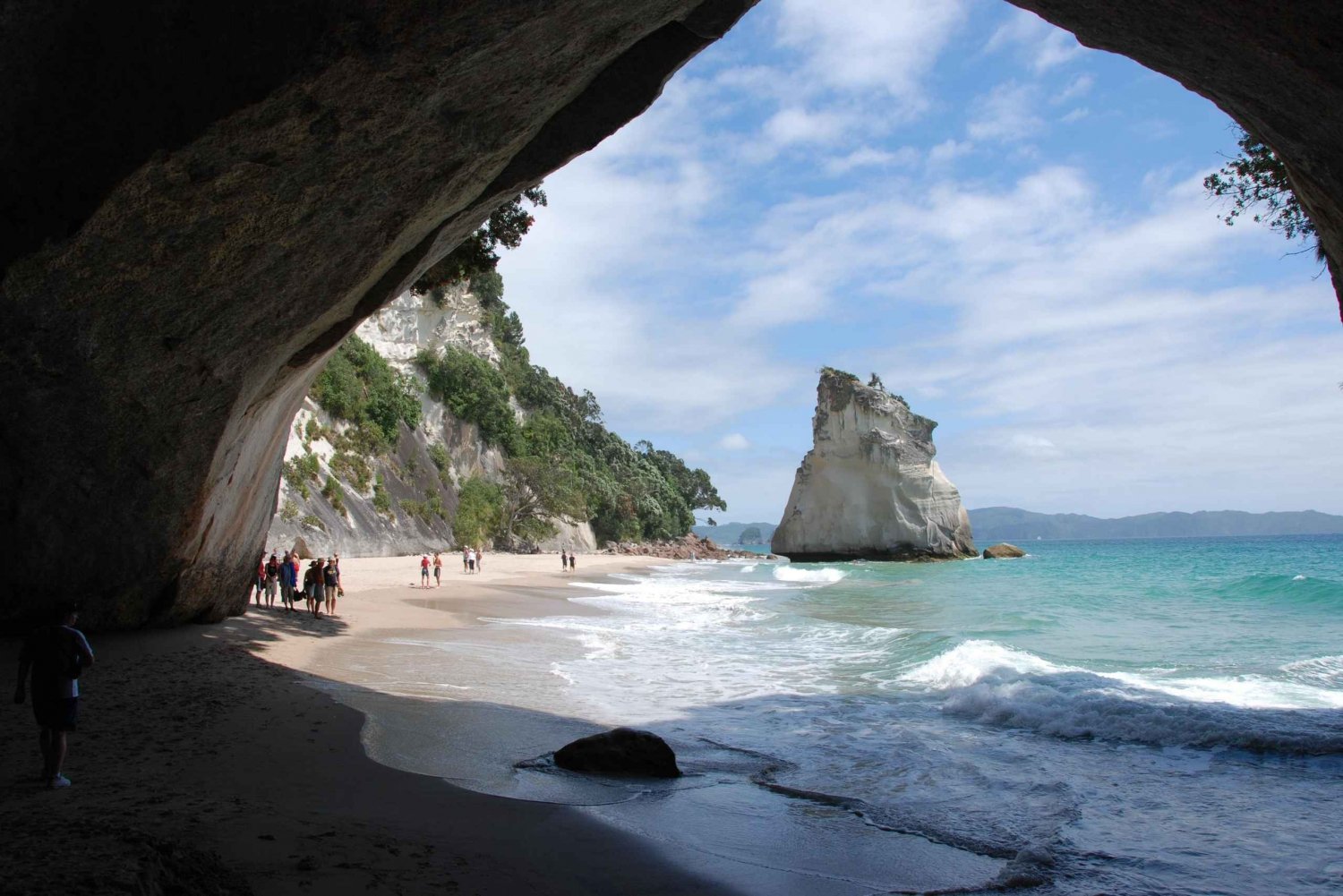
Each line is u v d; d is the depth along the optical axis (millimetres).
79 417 10945
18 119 7871
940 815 7082
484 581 39156
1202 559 66250
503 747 8852
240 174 8586
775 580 48062
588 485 89375
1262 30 7031
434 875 4887
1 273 8719
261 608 22219
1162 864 6008
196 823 5281
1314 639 18094
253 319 10734
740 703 12016
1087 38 9148
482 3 7762
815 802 7367
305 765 7266
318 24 7695
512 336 93188
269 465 17953
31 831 4355
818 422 74562
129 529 12641
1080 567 55594
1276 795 7711
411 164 9562
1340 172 7949
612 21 9180
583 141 11781
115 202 8406
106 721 8422
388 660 14914
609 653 17078
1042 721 10578
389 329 69500
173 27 7680
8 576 12227
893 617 24234
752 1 11180
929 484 70062
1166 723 10102
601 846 5922
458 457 70375
